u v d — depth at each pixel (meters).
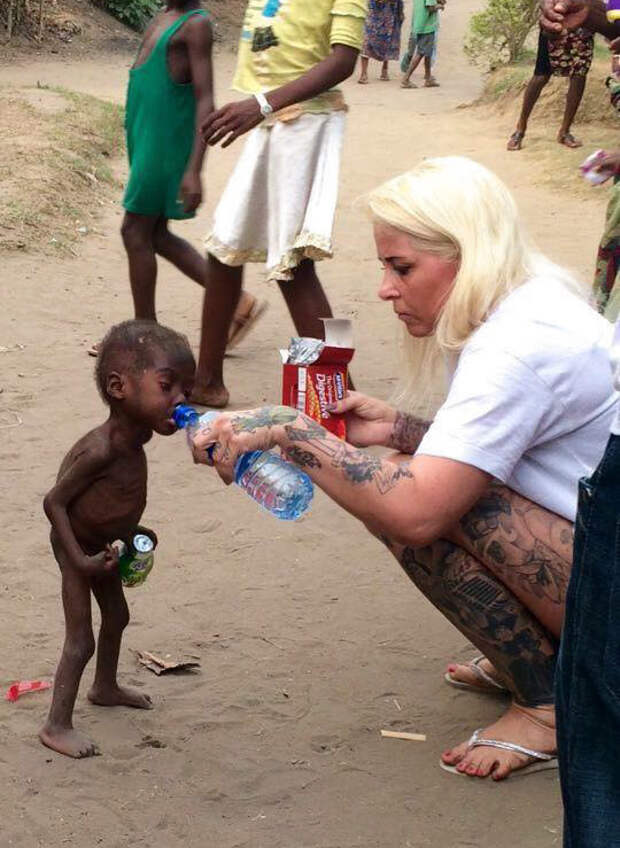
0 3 17.39
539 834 2.83
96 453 2.93
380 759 3.13
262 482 2.84
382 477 2.79
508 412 2.80
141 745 3.12
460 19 22.62
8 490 4.64
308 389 3.22
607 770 2.23
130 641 3.64
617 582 2.14
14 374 5.86
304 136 5.00
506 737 3.09
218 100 15.23
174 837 2.78
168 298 7.43
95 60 17.33
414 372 3.29
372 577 4.12
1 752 3.05
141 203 5.62
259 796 2.95
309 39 5.00
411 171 2.99
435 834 2.83
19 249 7.77
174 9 5.46
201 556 4.22
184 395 2.96
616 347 2.29
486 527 2.96
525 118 12.36
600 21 4.79
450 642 3.72
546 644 3.07
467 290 2.85
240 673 3.50
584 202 10.30
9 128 10.53
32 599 3.84
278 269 5.07
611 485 2.14
